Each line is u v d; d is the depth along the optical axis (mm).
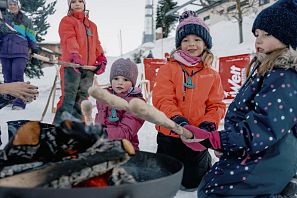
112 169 1262
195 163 2762
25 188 1038
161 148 2881
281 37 1797
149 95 6484
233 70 5344
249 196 1733
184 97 2795
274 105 1649
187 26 2857
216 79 2924
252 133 1656
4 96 2275
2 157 1208
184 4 19312
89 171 1158
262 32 1851
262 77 1764
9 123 2988
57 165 1155
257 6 20203
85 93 4297
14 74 5258
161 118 1435
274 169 1702
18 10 5250
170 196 1296
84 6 4418
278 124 1638
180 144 2777
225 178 1796
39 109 5645
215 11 23719
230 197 1765
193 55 2889
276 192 1723
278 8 1816
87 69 4191
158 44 22594
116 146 1204
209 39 2916
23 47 5215
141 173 1551
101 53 4574
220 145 1695
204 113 2844
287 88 1667
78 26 4273
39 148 1200
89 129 1162
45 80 13227
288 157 1703
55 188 1041
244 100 1812
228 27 20062
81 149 1189
